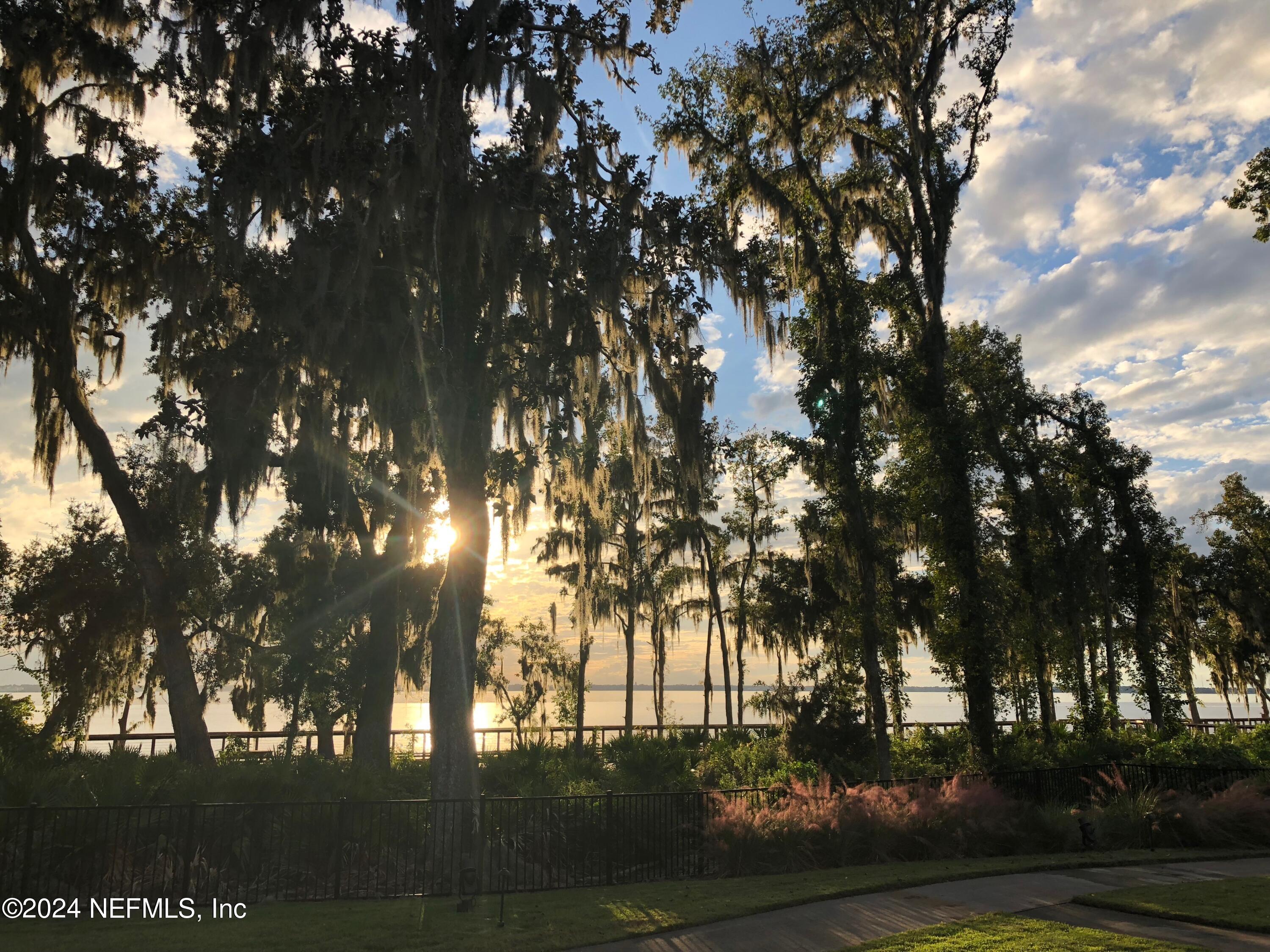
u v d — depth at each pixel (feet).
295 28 49.21
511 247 50.75
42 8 60.34
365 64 49.90
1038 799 52.06
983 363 94.43
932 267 77.20
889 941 25.40
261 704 85.25
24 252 63.05
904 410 78.38
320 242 48.98
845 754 69.56
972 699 71.87
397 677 75.66
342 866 37.47
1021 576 85.61
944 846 42.70
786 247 73.92
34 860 32.99
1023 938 25.27
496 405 52.95
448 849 39.75
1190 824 46.19
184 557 74.69
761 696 74.59
